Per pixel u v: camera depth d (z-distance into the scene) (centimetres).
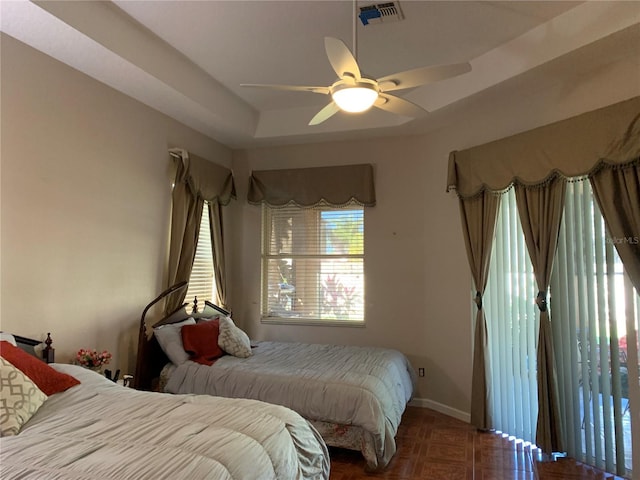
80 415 203
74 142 312
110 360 339
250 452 172
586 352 306
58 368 257
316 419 302
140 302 372
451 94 369
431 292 442
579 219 311
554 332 326
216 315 448
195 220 436
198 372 344
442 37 314
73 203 310
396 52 335
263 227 518
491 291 382
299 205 495
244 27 302
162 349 365
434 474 296
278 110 467
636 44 270
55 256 296
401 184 467
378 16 287
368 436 290
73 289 309
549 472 297
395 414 317
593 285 302
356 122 445
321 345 440
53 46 282
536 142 329
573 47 277
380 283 469
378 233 473
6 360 222
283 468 183
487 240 374
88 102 324
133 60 306
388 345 462
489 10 280
